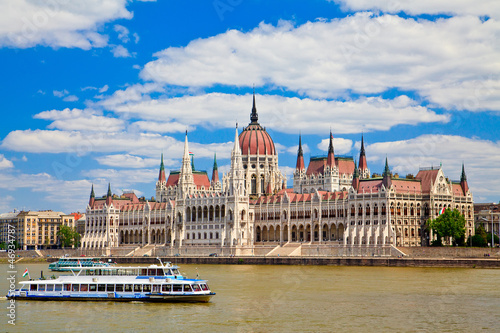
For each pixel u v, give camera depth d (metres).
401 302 147.25
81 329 120.56
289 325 123.38
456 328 121.06
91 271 155.12
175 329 120.44
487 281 182.38
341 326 122.62
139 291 147.50
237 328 121.06
